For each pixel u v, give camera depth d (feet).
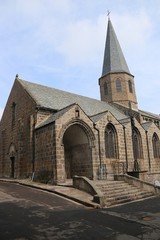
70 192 45.60
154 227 25.95
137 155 88.94
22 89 81.61
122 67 128.26
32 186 53.57
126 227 25.91
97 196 39.60
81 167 70.23
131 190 51.78
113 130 79.46
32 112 71.61
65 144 75.87
